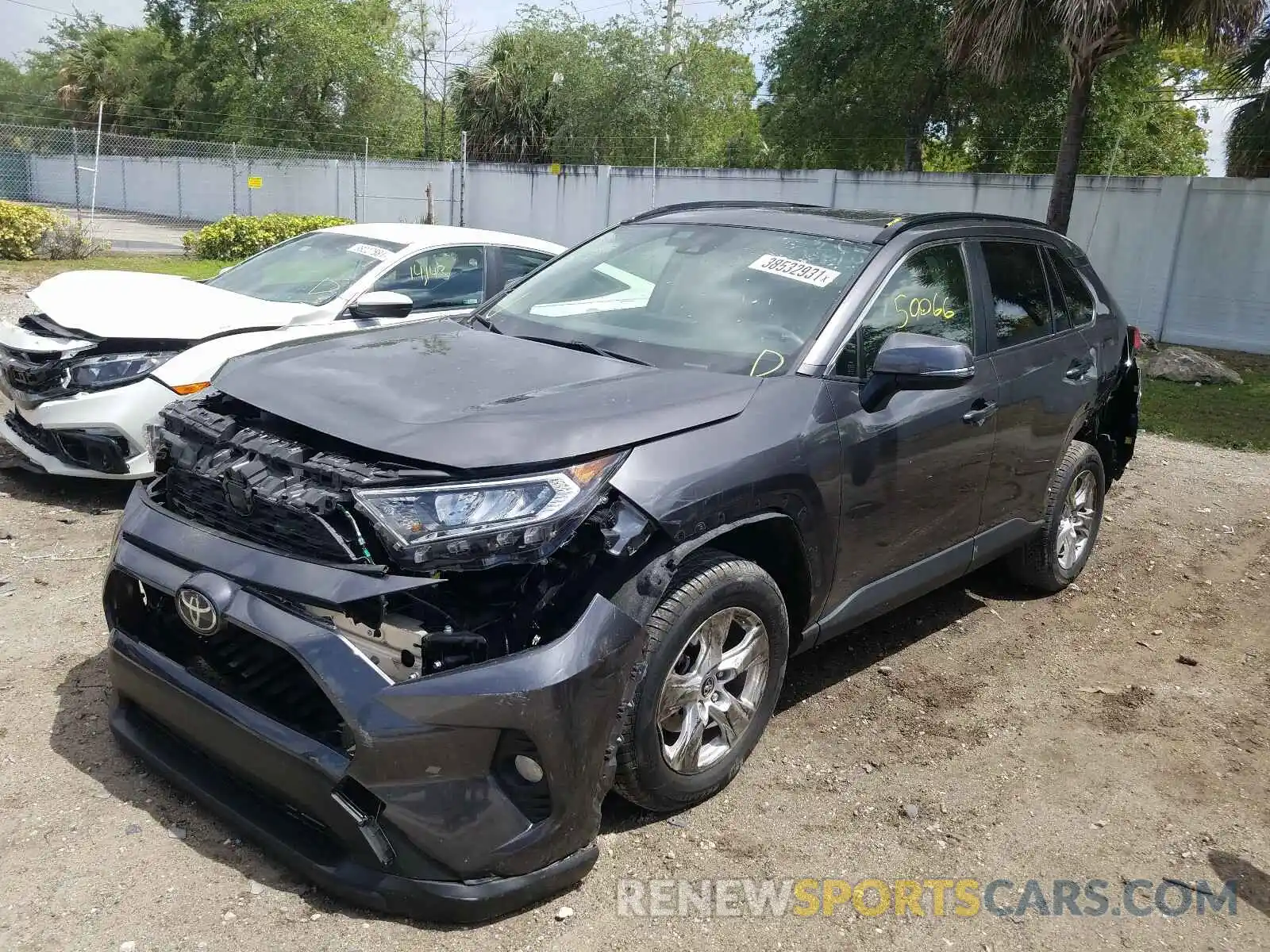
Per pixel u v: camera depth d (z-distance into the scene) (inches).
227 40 1430.9
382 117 1434.5
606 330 152.3
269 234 775.7
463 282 281.4
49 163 1534.2
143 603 126.4
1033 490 189.6
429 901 103.6
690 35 1153.4
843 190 708.7
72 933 101.0
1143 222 594.9
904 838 129.2
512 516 103.8
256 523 113.1
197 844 115.6
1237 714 168.6
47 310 227.0
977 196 650.2
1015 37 460.4
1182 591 223.1
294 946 101.7
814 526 135.7
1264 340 564.7
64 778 125.6
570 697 105.0
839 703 163.2
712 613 122.4
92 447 213.9
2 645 158.9
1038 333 186.7
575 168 899.4
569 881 110.4
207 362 219.0
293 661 110.6
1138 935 114.9
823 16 769.6
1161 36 450.9
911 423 149.7
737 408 128.4
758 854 123.6
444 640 103.6
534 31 1177.4
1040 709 165.8
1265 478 315.9
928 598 210.2
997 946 111.6
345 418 114.0
